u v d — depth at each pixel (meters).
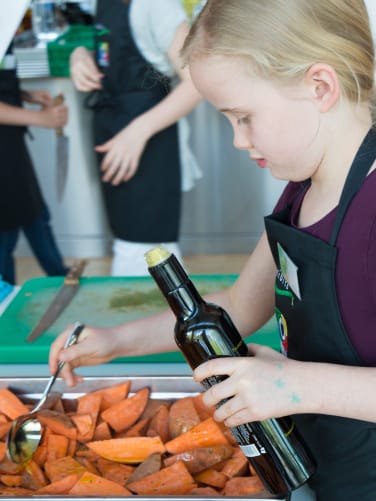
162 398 1.03
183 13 2.06
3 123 2.46
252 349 0.80
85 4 3.08
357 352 0.77
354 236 0.73
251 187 3.37
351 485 0.81
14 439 0.91
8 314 1.41
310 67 0.68
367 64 0.71
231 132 3.25
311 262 0.77
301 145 0.72
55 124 2.58
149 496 0.73
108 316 1.40
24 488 0.89
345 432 0.80
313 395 0.70
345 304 0.76
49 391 0.99
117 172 2.28
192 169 2.39
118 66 2.21
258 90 0.69
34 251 2.87
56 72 3.10
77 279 1.53
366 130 0.73
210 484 0.87
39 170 3.35
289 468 0.74
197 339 0.74
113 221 2.32
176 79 2.62
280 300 0.86
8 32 1.44
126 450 0.93
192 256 3.54
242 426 0.74
